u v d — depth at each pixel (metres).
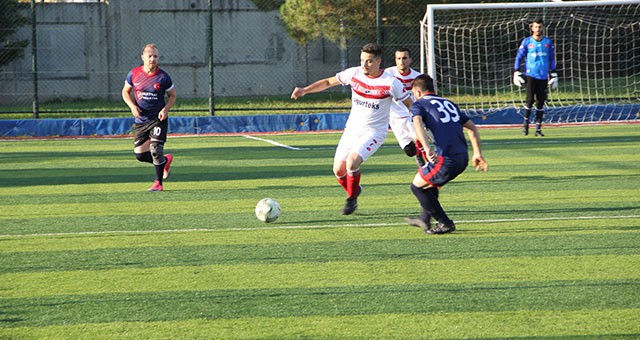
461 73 66.94
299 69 77.75
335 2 61.38
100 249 19.17
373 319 13.69
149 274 16.78
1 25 67.38
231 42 76.69
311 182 30.17
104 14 74.12
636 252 18.20
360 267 17.16
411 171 32.66
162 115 27.70
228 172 33.28
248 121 52.34
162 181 29.47
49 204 25.77
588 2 48.84
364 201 25.77
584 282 15.79
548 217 22.55
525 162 35.03
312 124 53.00
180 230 21.39
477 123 54.72
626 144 41.09
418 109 19.58
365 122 22.88
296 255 18.33
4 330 13.27
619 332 12.91
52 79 73.50
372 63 22.28
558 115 55.03
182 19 75.75
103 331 13.19
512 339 12.69
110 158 38.69
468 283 15.81
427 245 19.20
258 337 12.84
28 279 16.47
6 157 39.53
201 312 14.16
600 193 26.45
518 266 17.09
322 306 14.44
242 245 19.45
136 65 75.25
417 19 63.88
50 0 76.38
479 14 66.94
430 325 13.35
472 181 29.66
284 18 62.78
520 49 45.81
